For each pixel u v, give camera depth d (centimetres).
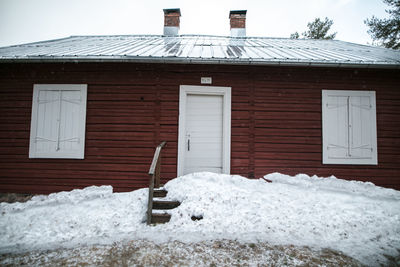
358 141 482
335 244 278
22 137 483
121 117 488
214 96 505
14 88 492
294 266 239
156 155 362
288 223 314
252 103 492
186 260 248
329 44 710
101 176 477
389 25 1134
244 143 486
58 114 485
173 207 354
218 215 322
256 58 447
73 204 389
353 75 495
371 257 254
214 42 672
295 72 497
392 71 492
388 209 343
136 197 402
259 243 278
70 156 476
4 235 304
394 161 477
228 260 248
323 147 482
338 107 490
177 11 846
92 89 491
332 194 392
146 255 257
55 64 494
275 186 413
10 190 473
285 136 489
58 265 244
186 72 494
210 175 408
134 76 495
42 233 308
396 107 488
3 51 527
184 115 485
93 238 294
